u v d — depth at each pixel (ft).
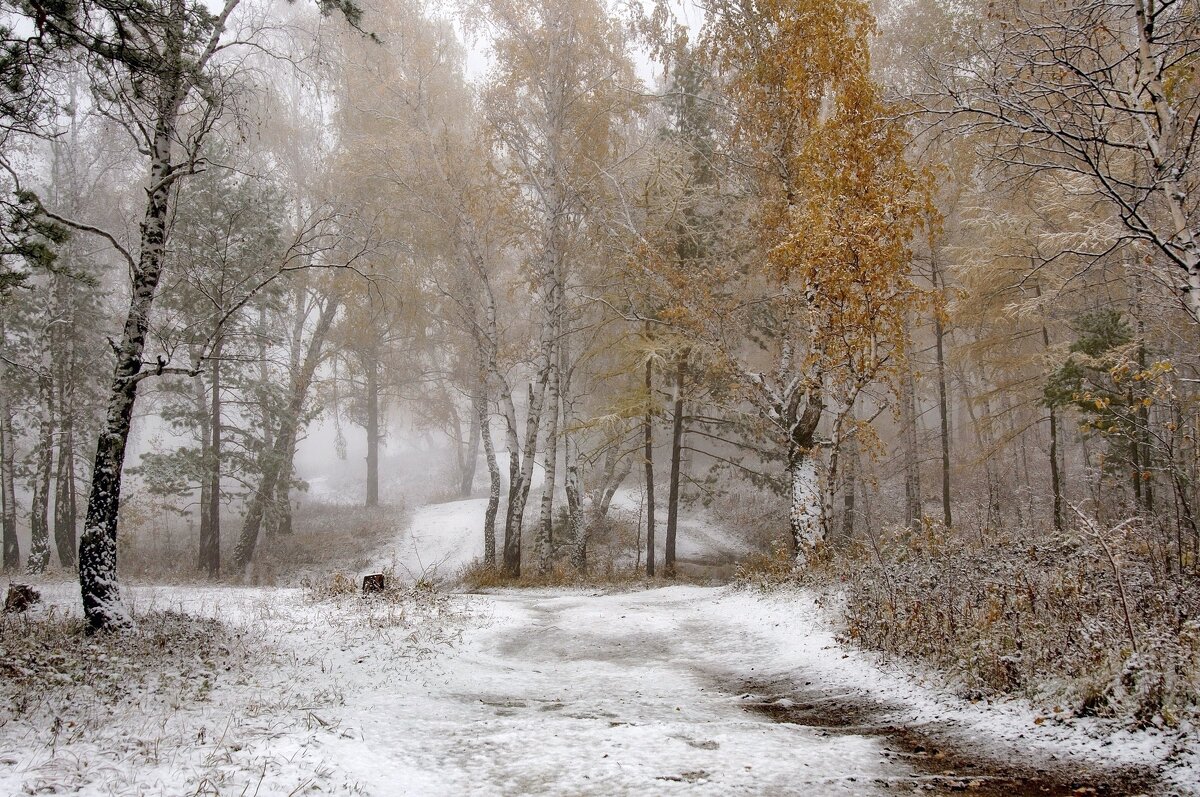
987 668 22.93
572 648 38.42
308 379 91.56
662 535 102.27
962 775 15.48
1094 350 54.13
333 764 15.89
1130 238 26.27
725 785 14.64
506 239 79.05
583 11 71.36
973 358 71.36
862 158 46.29
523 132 73.10
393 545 96.27
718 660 34.40
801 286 55.77
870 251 45.93
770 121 57.93
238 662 29.37
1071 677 20.49
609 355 92.22
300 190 89.81
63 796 13.41
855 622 32.32
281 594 54.54
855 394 50.06
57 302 77.36
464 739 18.51
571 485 81.76
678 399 79.66
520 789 14.66
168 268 65.51
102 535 32.91
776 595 46.65
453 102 83.30
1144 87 25.27
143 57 30.22
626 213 64.28
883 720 21.35
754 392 59.67
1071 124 26.66
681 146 70.74
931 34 57.62
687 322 60.70
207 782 14.21
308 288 91.09
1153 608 23.80
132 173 86.43
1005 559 34.78
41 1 26.45
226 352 81.41
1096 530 22.41
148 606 42.52
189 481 85.30
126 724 19.57
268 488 86.69
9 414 79.87
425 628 40.40
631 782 14.90
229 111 37.99
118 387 33.81
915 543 43.47
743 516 110.11
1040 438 95.91
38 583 56.44
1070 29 25.89
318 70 42.45
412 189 73.51
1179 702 17.17
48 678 23.81
